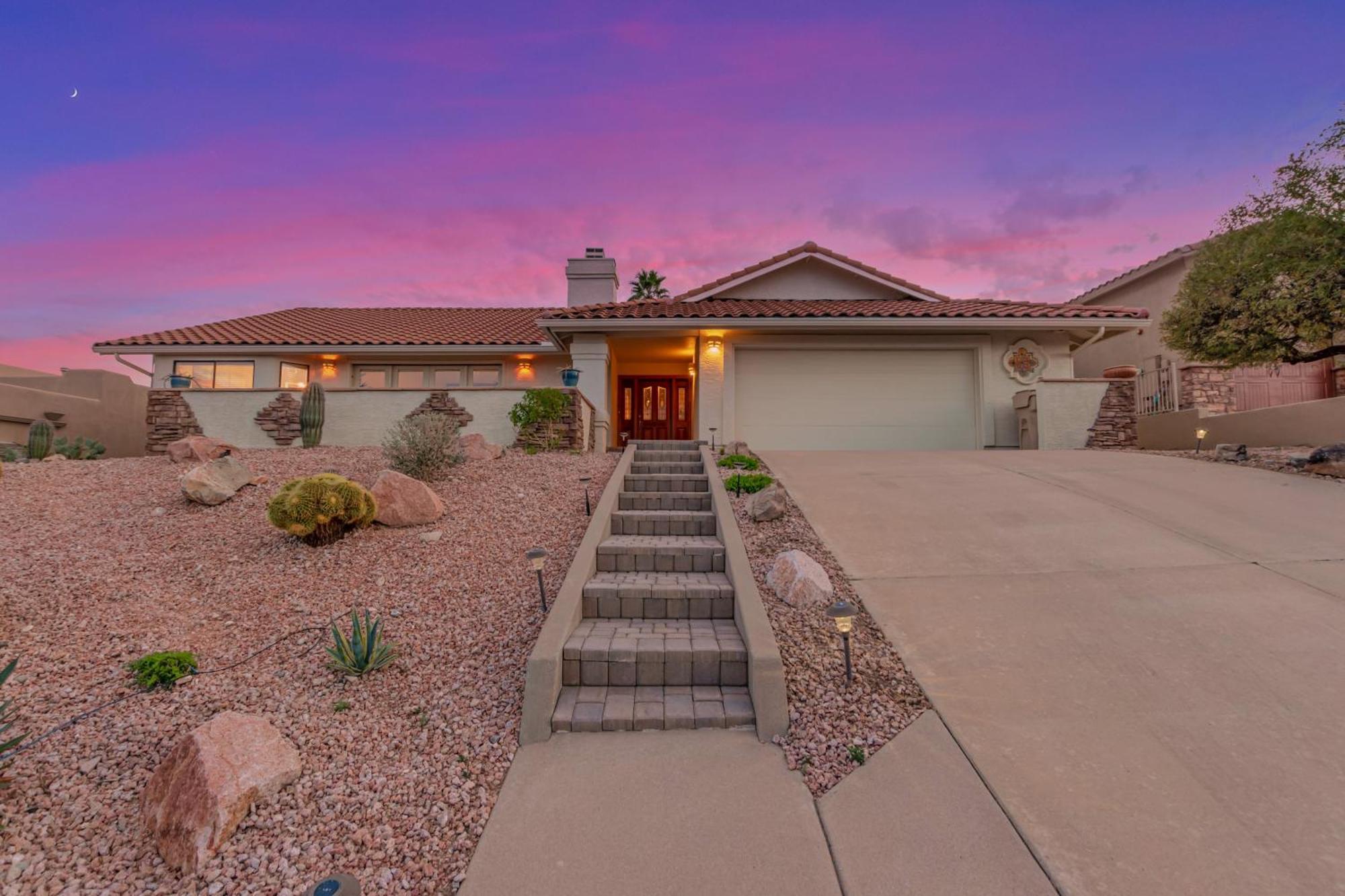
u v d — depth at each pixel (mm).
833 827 2449
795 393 12367
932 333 12219
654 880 2184
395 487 5945
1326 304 7973
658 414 16531
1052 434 11141
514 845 2371
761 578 4742
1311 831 2316
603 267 15469
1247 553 5004
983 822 2432
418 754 2926
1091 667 3502
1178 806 2471
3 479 7156
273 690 3350
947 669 3533
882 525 5941
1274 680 3307
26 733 2715
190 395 10586
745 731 3180
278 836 2355
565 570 4980
